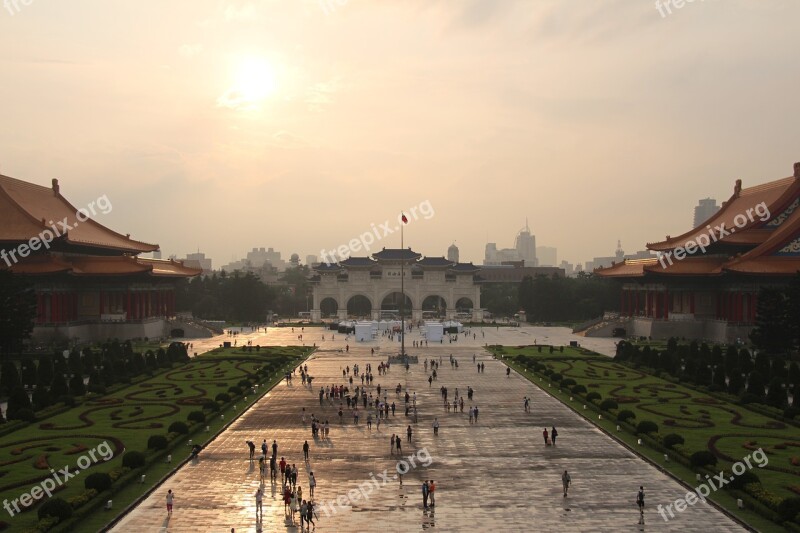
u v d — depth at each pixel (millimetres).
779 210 187750
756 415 94250
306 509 55906
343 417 97125
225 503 61469
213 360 151875
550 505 60719
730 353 129875
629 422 88688
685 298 199875
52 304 176000
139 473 67625
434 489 61500
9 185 188500
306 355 170375
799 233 174500
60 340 172750
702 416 93188
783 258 174375
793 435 82562
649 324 199250
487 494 63688
